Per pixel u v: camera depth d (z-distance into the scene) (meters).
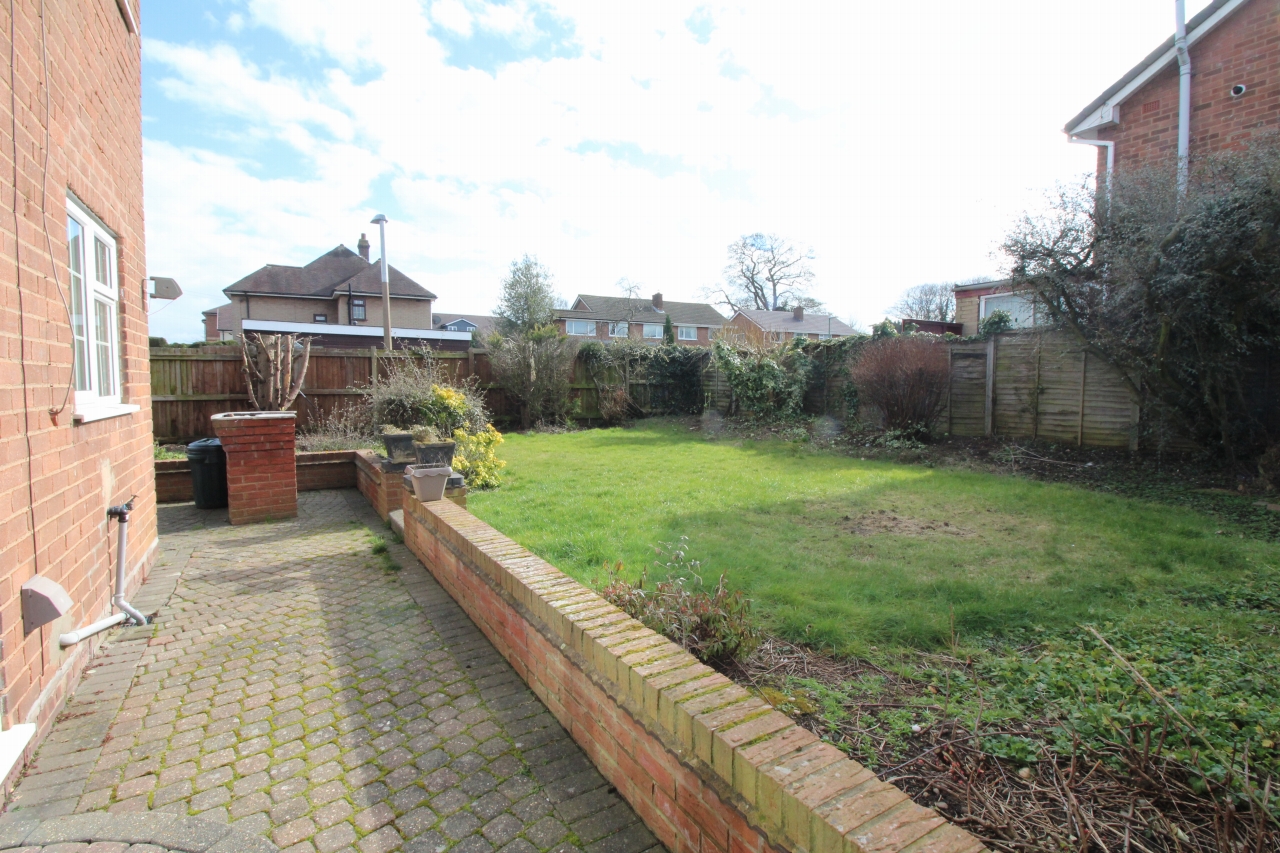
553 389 15.24
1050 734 2.51
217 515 6.76
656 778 2.03
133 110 4.95
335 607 4.11
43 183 2.93
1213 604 3.83
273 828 2.12
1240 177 6.60
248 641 3.60
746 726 1.78
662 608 3.18
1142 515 6.06
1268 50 8.59
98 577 3.64
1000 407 10.39
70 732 2.70
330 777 2.39
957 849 1.30
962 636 3.42
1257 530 5.55
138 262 5.02
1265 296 6.75
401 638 3.63
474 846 2.04
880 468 9.13
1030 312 9.52
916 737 2.54
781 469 8.99
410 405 9.44
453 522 4.34
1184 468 7.91
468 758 2.51
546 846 2.03
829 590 4.04
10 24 2.61
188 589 4.44
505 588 3.35
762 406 14.32
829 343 13.53
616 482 8.01
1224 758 2.09
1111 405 8.98
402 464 6.39
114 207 4.30
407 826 2.13
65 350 3.14
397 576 4.71
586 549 4.96
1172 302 7.08
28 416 2.67
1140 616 3.64
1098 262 7.97
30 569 2.65
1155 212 7.13
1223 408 7.48
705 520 5.94
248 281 33.78
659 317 49.56
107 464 3.88
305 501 7.48
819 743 1.70
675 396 17.52
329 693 3.02
